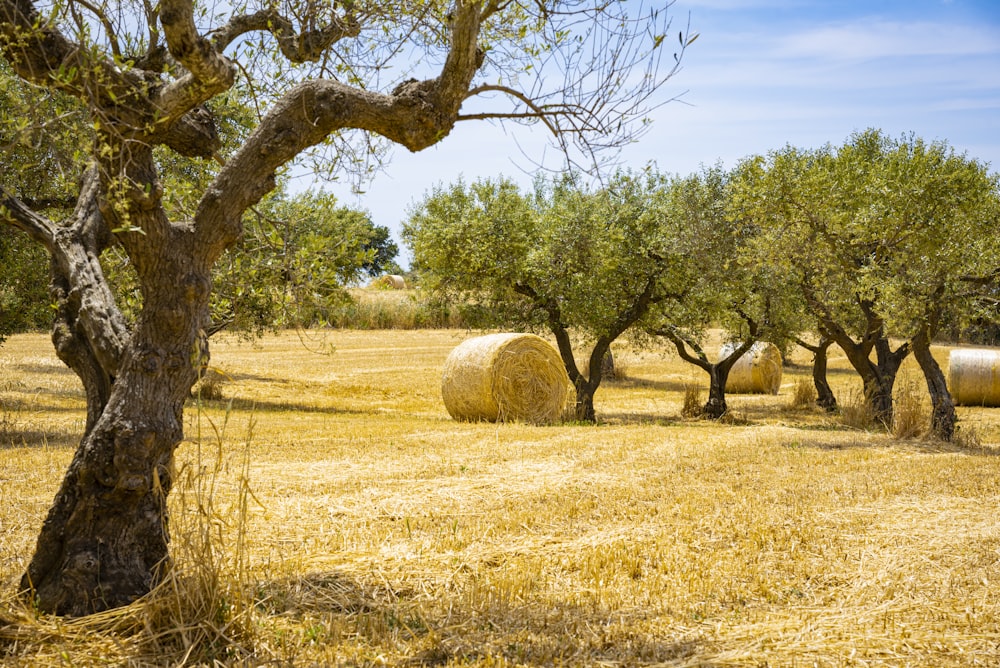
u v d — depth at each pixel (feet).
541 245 70.44
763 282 73.26
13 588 17.40
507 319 71.77
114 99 15.48
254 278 19.65
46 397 64.54
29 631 15.78
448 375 64.54
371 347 122.21
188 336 17.22
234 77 16.74
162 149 27.48
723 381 78.54
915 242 48.80
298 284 19.13
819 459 40.37
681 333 78.38
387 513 27.43
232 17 19.58
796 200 51.26
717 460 39.63
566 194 70.69
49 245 19.07
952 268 47.42
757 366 100.17
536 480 33.83
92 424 18.24
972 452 45.09
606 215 69.87
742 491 31.83
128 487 16.62
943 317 50.67
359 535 24.40
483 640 16.69
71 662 15.01
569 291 68.69
